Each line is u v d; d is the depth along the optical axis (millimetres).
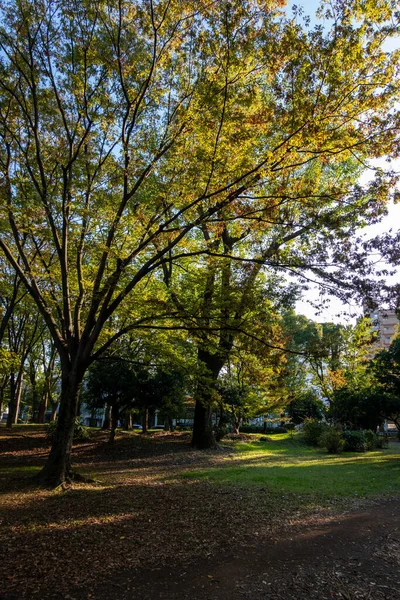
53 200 9445
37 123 10391
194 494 9352
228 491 9742
